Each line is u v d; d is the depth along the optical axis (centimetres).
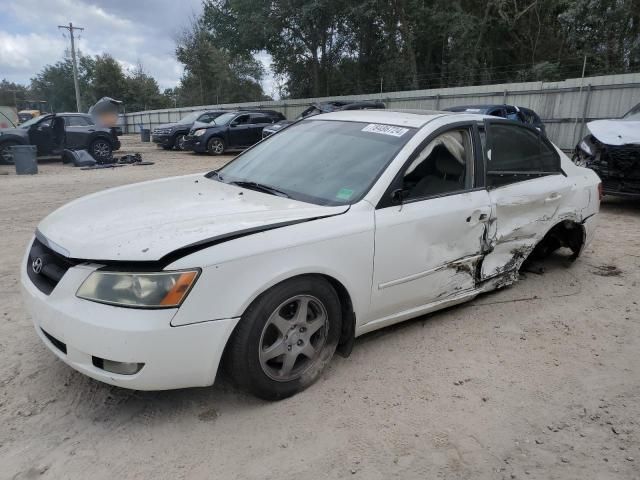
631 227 714
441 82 2775
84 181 1202
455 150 373
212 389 303
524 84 1861
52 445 254
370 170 336
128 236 265
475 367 332
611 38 2322
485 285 405
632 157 754
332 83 3306
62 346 269
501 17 2514
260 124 1988
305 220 292
